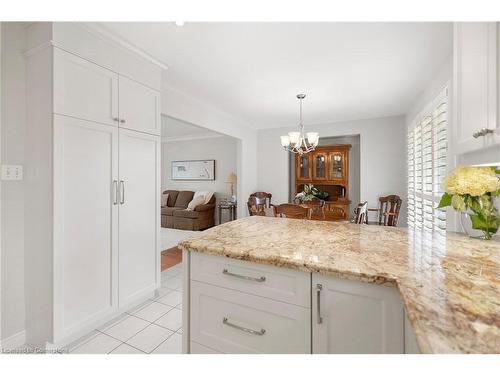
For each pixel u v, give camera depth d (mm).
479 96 1070
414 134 3557
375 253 1104
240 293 1153
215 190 6676
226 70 2648
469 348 502
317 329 997
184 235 5316
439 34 1985
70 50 1729
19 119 1749
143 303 2385
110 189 2012
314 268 967
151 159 2395
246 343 1142
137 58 2244
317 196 5203
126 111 2141
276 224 1794
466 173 1265
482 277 842
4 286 1712
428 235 1454
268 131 5484
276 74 2742
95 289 1912
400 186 4348
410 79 2854
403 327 862
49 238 1668
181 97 3326
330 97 3467
